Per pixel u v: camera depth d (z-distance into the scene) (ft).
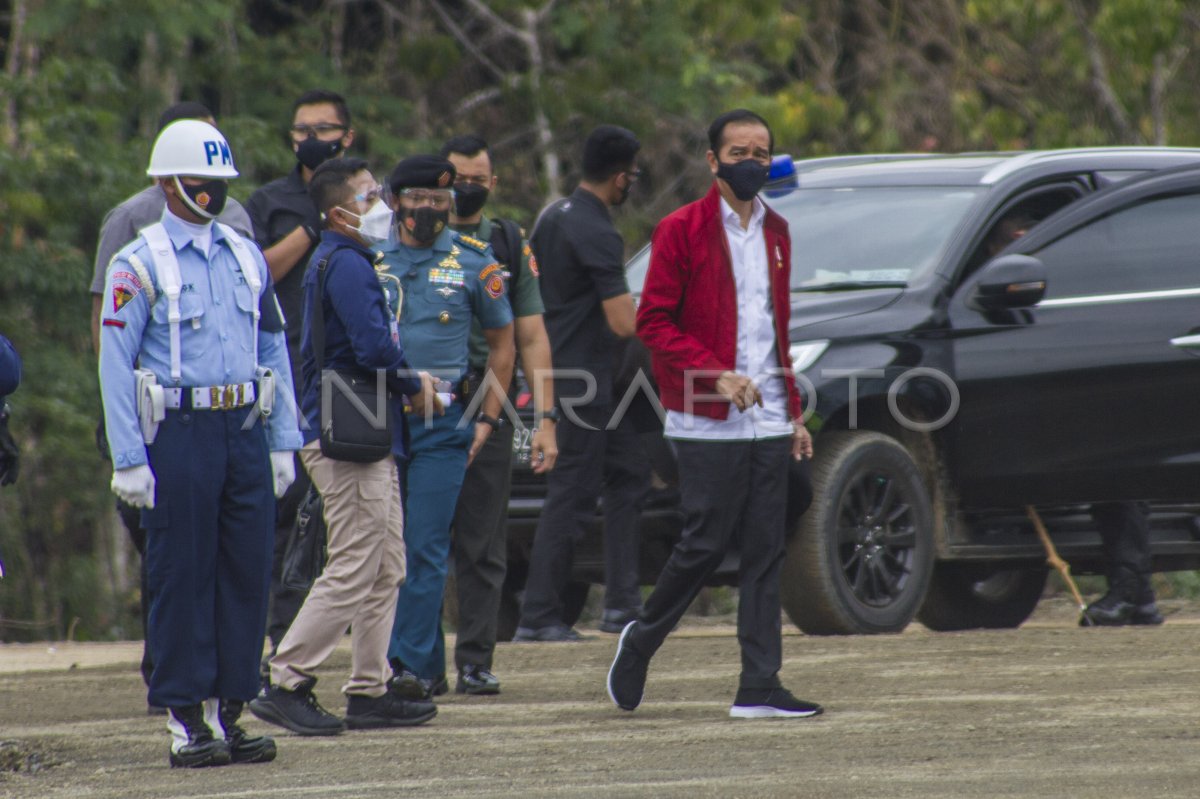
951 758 67.82
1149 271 111.14
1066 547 115.85
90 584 198.49
